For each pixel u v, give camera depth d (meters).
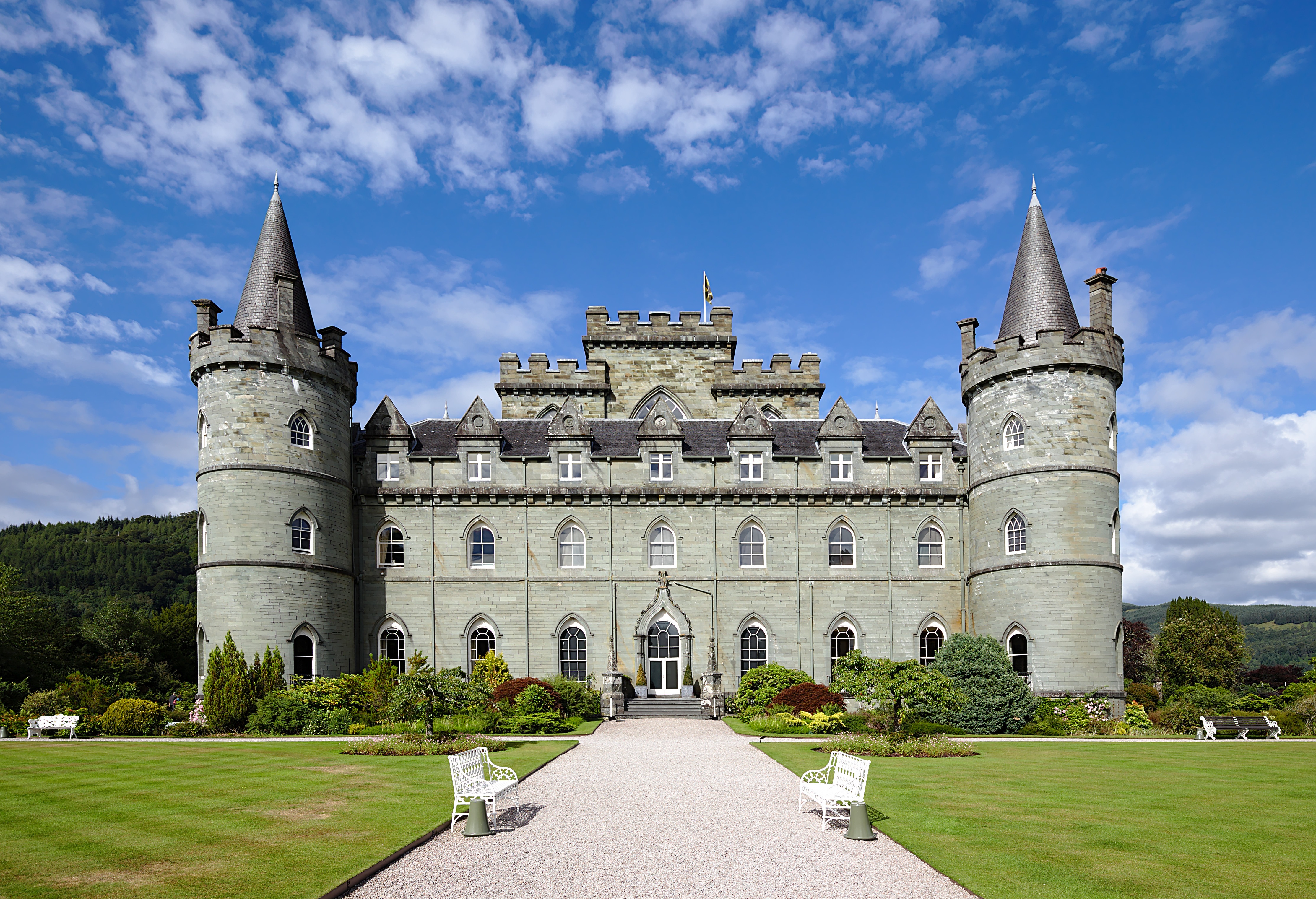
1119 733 38.69
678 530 49.03
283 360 43.47
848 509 49.44
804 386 58.00
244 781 22.48
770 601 48.56
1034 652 43.47
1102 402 45.00
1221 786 22.27
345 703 39.00
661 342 58.78
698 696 47.34
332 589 44.34
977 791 21.30
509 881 13.68
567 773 24.48
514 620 48.06
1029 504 44.47
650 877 13.93
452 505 48.91
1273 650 152.62
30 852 15.14
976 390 47.75
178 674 64.12
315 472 44.19
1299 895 13.04
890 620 48.59
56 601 94.88
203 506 42.91
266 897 12.60
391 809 18.64
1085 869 14.32
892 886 13.49
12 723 38.41
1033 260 46.97
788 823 17.77
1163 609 185.50
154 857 14.77
